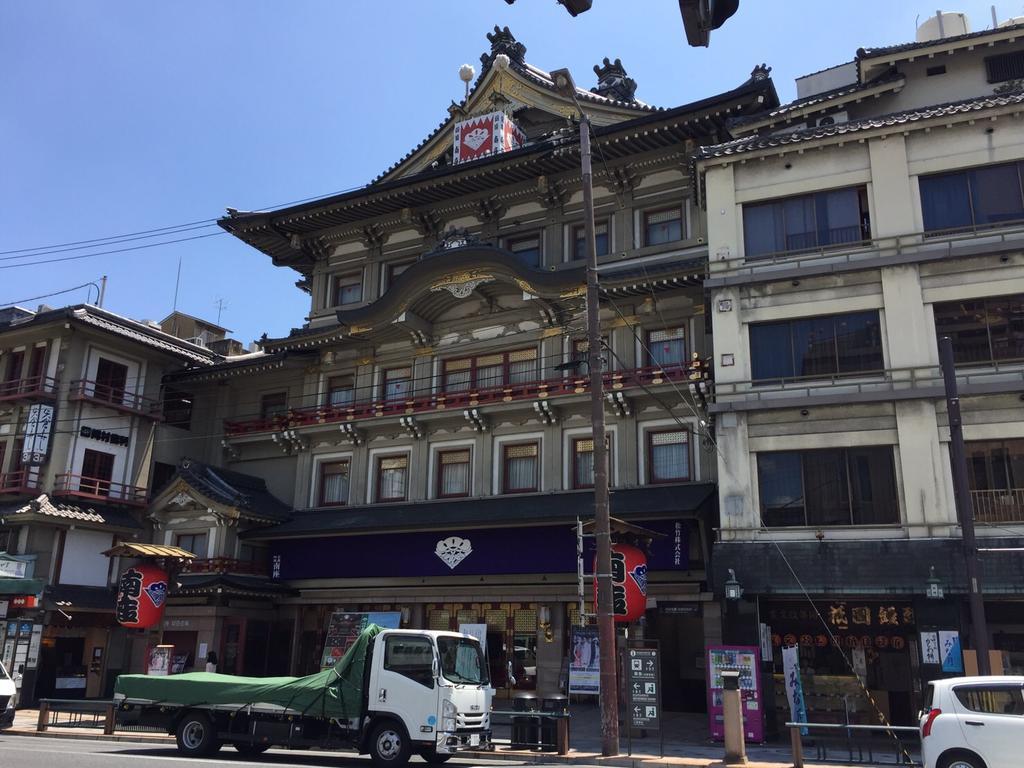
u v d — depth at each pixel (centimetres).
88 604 3419
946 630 2058
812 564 2186
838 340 2366
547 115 3541
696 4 516
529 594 2897
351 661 1703
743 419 2381
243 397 3975
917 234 2331
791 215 2497
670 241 3119
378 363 3566
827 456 2295
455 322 3416
